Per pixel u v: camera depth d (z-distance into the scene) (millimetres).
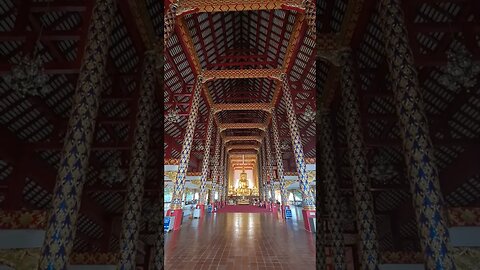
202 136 25766
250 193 42281
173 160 17562
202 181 19859
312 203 10070
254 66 17234
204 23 13234
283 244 4695
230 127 25719
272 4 9836
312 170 13750
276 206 21844
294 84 15141
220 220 15867
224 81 20109
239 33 16625
